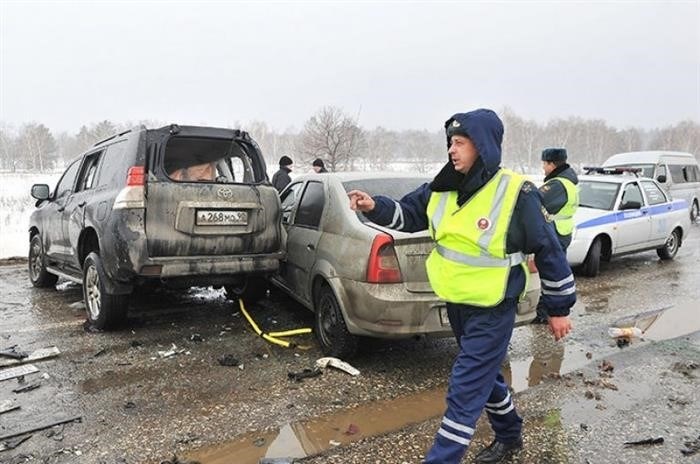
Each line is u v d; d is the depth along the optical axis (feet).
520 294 8.46
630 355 15.64
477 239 8.20
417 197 9.64
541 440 10.59
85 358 15.23
